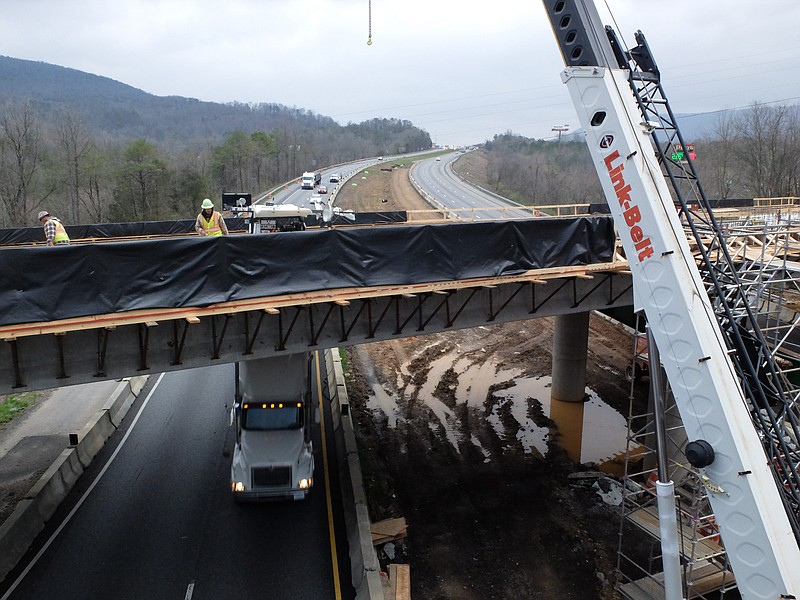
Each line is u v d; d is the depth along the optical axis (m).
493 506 20.28
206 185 87.38
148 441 22.62
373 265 15.31
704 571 15.67
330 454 22.06
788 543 8.49
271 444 17.33
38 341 12.77
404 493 20.73
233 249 13.80
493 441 25.17
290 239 14.34
